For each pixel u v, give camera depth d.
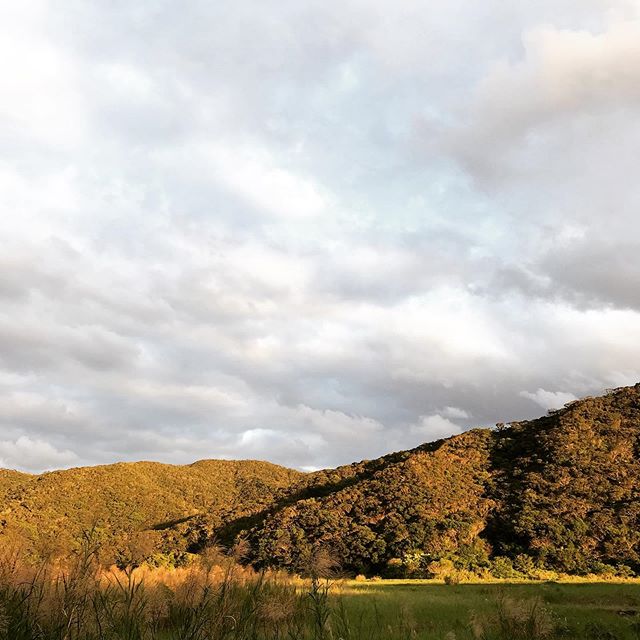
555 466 65.75
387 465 88.12
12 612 5.53
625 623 13.91
